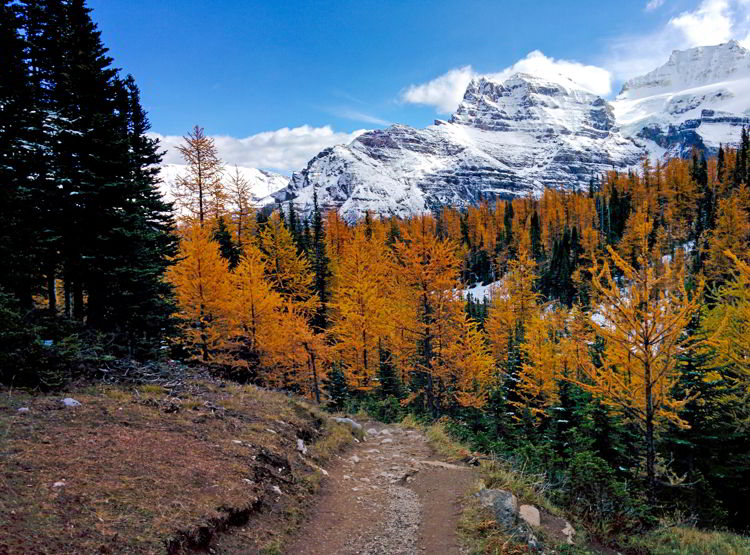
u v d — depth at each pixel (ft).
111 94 50.49
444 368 71.26
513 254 298.35
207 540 17.19
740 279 52.49
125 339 47.29
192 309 73.72
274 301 79.46
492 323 124.36
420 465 34.42
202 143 92.58
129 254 49.85
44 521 14.33
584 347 67.51
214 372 71.51
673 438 51.52
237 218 125.80
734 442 52.37
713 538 31.71
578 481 32.09
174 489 19.19
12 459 17.61
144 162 82.07
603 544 25.95
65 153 44.96
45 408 24.18
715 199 250.37
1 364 26.23
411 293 73.26
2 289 27.94
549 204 358.23
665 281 37.04
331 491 28.02
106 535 14.73
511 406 77.51
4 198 32.99
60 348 30.76
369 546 21.53
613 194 306.96
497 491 27.07
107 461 19.80
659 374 38.24
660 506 36.86
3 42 37.68
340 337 95.61
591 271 40.47
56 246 43.39
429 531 23.49
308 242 161.17
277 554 18.92
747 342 48.16
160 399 30.71
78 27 50.39
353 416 57.06
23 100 38.47
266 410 35.83
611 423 52.16
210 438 26.13
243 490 21.53
